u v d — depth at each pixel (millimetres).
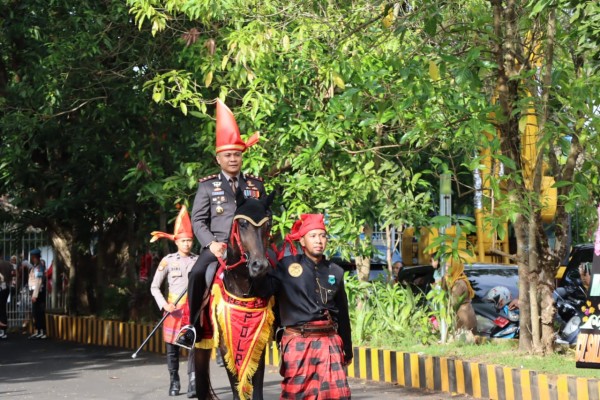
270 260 8773
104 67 19672
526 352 13477
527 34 13828
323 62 15398
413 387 13766
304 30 15164
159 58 19312
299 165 16188
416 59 13094
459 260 13234
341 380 8609
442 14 13203
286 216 15938
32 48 20188
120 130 21062
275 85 16438
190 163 17453
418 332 15547
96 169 21797
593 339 9578
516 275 17453
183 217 13742
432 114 13648
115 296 23125
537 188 13141
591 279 9656
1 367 17859
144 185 18297
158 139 20234
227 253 8789
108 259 24219
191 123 19297
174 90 17031
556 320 14312
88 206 22828
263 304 8859
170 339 13570
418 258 20109
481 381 12570
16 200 23000
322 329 8664
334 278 8773
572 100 12227
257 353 8859
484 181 13484
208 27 17406
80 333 23141
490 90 14414
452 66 12625
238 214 8594
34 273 24594
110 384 15172
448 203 14547
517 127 13430
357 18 14625
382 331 15797
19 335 25312
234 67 16266
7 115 19547
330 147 16391
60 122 20922
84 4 19016
